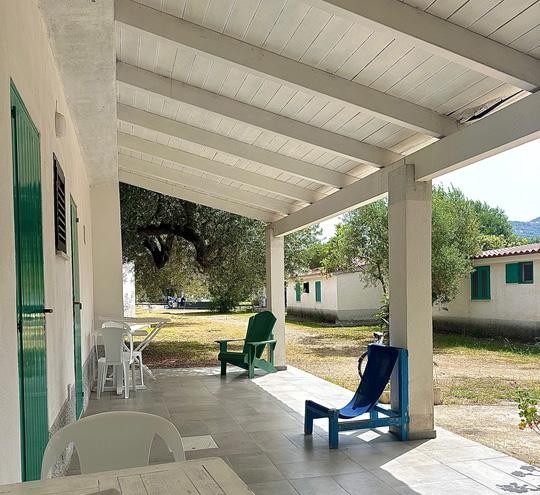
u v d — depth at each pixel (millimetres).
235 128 5918
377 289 19047
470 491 3668
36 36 2996
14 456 1995
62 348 3805
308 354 11438
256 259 12992
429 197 4922
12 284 2047
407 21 3215
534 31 3184
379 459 4355
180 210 12555
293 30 3787
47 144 3357
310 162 6422
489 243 19422
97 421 2051
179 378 8289
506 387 7734
